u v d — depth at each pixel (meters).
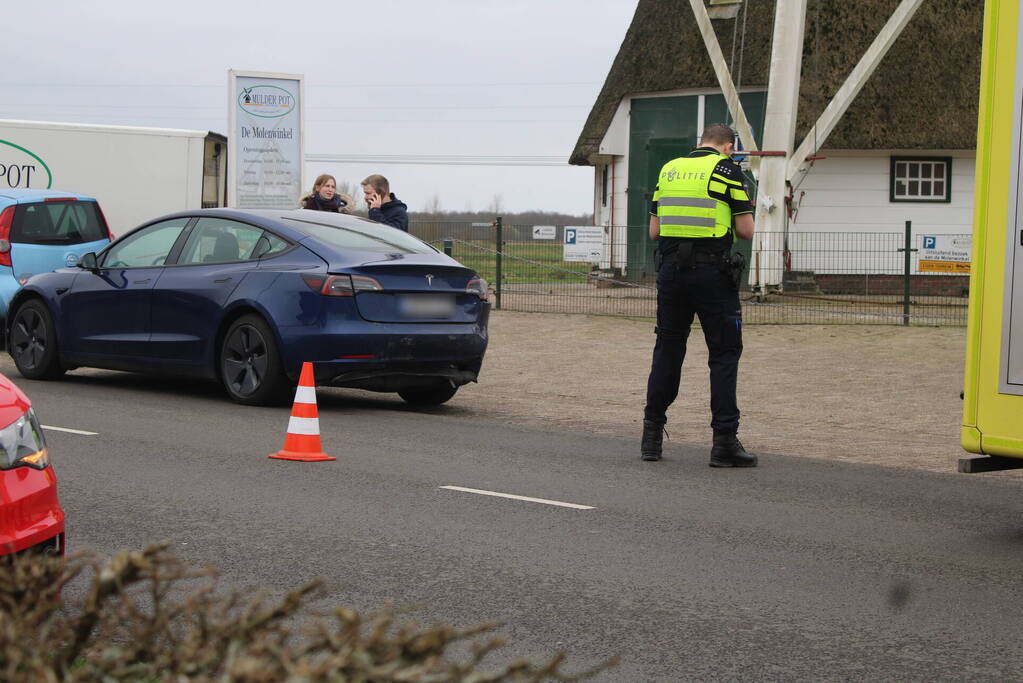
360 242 10.52
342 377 9.96
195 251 10.89
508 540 5.92
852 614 4.83
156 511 6.32
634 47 26.06
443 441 8.90
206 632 2.17
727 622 4.70
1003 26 5.88
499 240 20.72
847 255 22.19
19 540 3.97
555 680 3.97
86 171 20.39
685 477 7.75
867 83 24.02
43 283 11.78
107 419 9.35
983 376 5.99
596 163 28.61
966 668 4.21
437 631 2.09
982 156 5.97
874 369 14.01
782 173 20.67
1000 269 5.90
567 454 8.50
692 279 8.13
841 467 8.28
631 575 5.34
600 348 15.98
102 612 2.44
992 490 7.52
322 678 1.95
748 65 24.33
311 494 6.86
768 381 13.11
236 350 10.33
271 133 19.98
